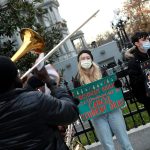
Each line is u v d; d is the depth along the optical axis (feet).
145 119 23.93
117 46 130.93
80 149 11.70
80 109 16.88
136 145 20.38
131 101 20.97
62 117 9.27
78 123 21.17
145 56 16.70
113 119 17.03
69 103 9.57
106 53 130.11
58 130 9.88
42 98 9.18
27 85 10.36
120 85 16.99
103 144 17.21
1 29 33.58
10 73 9.18
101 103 16.90
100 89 16.94
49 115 9.12
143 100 17.07
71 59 118.01
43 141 9.14
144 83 16.52
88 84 16.88
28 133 9.05
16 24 33.68
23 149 9.03
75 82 17.44
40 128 9.12
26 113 9.03
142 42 16.61
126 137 17.12
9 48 33.55
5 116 9.04
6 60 9.25
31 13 34.83
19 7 33.81
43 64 10.13
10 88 9.24
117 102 16.92
